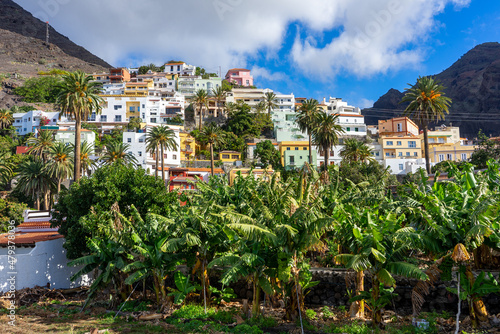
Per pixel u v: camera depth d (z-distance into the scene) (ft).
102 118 398.01
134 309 81.05
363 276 76.84
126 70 557.74
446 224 61.87
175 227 78.69
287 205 69.26
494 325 61.57
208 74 591.78
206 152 344.90
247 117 393.29
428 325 61.62
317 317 73.67
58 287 102.94
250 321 68.90
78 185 96.22
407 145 323.78
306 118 267.39
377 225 64.69
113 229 77.92
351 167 198.39
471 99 631.56
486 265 78.33
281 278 64.39
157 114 412.77
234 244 79.30
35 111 399.24
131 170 98.17
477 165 201.87
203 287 78.64
